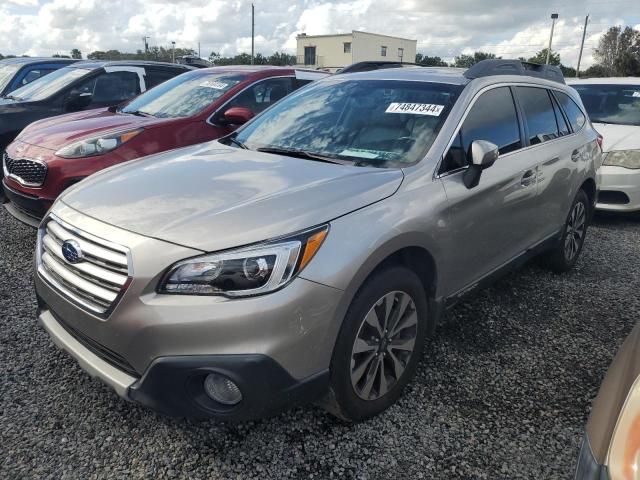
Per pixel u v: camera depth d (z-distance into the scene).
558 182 4.17
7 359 3.17
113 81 7.61
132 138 4.85
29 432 2.58
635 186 6.47
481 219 3.20
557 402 2.92
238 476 2.36
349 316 2.38
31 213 4.76
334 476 2.37
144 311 2.17
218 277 2.14
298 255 2.21
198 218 2.32
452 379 3.11
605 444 1.48
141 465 2.40
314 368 2.29
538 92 4.21
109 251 2.30
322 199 2.46
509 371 3.21
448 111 3.21
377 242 2.42
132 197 2.59
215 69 6.37
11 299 3.95
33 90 7.53
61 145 4.66
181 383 2.16
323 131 3.42
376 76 3.81
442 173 2.96
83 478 2.32
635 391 1.52
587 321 3.91
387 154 3.05
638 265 5.19
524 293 4.38
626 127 7.05
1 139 6.38
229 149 3.42
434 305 3.00
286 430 2.65
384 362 2.70
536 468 2.44
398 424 2.71
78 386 2.94
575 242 4.85
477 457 2.50
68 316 2.48
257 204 2.40
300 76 6.33
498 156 3.27
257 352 2.12
